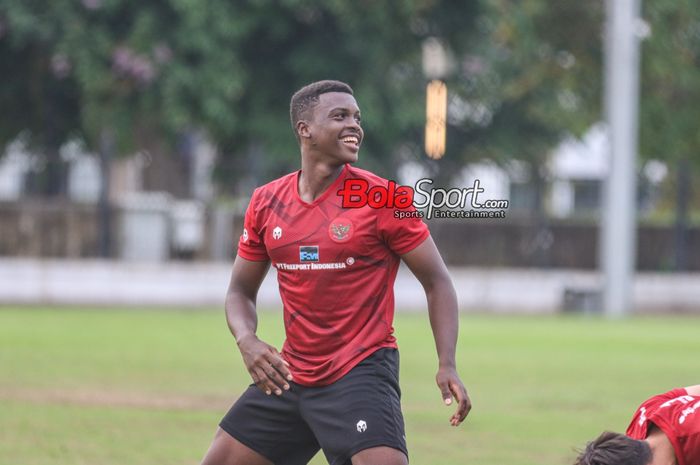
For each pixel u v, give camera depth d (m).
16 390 39.22
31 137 92.56
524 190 85.44
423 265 18.61
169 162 89.94
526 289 84.06
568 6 91.88
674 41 90.50
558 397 39.78
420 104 87.44
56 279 81.25
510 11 89.50
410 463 28.25
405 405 37.53
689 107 92.75
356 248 18.33
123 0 82.38
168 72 81.62
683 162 91.12
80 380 41.84
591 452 17.19
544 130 100.38
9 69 89.44
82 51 81.81
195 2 80.75
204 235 84.19
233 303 19.59
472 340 60.19
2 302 81.00
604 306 79.12
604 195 79.19
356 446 17.92
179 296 82.00
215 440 19.33
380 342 18.52
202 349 52.78
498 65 96.81
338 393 18.23
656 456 17.64
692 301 86.31
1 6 82.88
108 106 83.12
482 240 85.12
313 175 18.67
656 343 59.25
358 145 18.62
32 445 29.84
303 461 19.39
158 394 38.75
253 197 19.39
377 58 86.12
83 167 97.31
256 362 18.62
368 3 83.88
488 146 97.12
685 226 87.19
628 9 76.75
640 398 39.62
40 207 82.38
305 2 82.62
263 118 85.50
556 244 85.88
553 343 58.84
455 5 88.00
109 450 29.28
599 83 94.06
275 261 18.88
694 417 17.61
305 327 18.62
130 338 57.22
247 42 85.94
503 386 42.56
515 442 31.22
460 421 18.27
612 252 78.50
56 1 82.62
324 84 18.73
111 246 82.75
